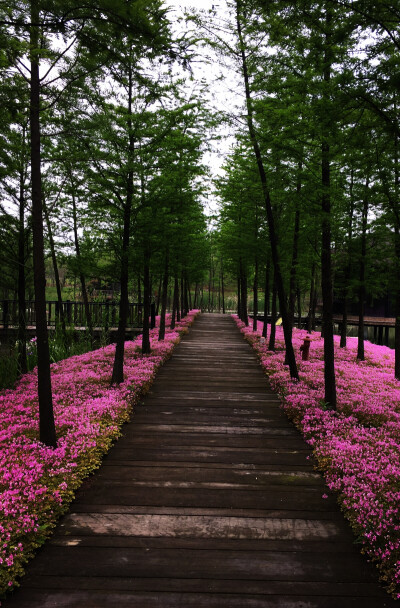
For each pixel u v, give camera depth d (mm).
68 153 8242
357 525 4254
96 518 4418
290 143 8711
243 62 9477
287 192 9352
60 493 4625
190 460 6043
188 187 12867
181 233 12820
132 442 6715
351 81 4883
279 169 8930
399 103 5055
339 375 11961
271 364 12875
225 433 7234
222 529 4262
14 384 10453
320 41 5828
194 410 8547
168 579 3496
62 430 6621
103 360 12867
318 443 6512
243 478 5477
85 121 6934
